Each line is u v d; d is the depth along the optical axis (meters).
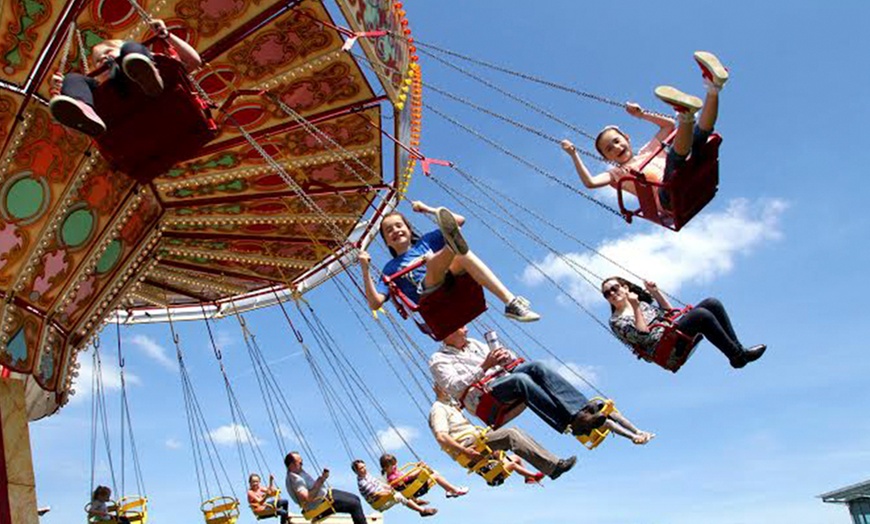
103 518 11.19
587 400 6.82
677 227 7.20
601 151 7.59
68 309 9.70
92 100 5.56
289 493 11.29
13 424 8.55
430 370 7.39
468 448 8.18
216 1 8.08
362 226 12.64
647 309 7.66
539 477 8.80
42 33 7.57
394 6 9.45
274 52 8.89
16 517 8.22
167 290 14.05
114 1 7.63
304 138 10.33
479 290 6.50
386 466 10.36
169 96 5.80
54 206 8.69
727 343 7.30
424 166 8.49
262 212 11.64
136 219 9.98
